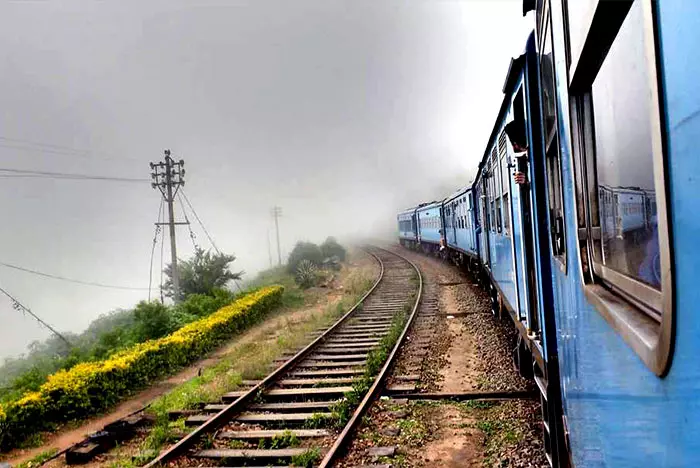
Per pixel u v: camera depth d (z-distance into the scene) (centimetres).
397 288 2039
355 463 552
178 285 2100
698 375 99
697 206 95
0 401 873
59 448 724
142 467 562
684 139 100
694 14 93
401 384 808
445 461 549
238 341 1426
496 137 827
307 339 1220
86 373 902
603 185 204
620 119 168
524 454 540
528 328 545
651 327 142
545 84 347
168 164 2133
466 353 986
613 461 189
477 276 1823
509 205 667
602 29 167
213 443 628
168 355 1134
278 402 781
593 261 226
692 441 104
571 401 303
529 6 424
